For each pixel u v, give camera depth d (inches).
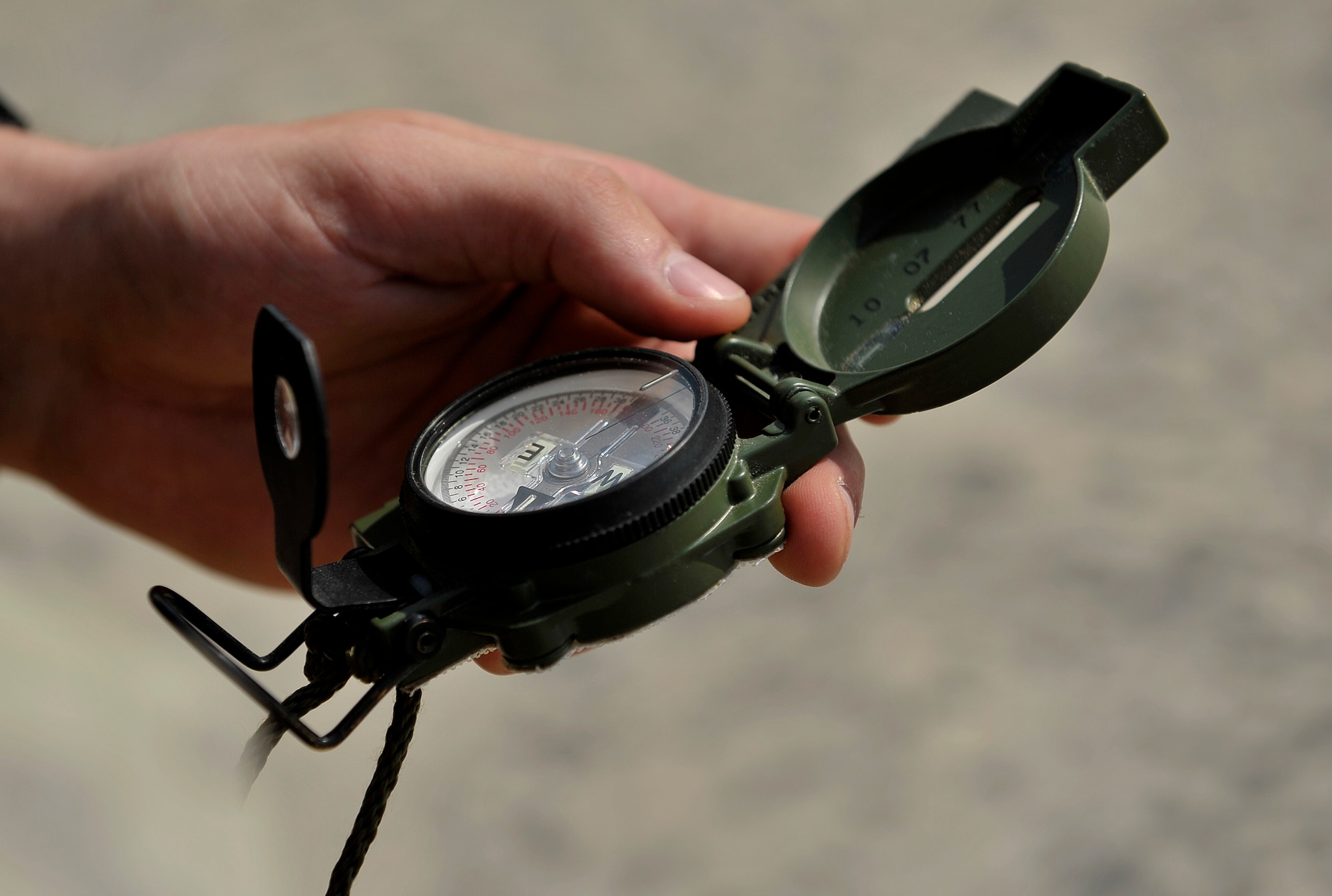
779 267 22.0
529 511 17.2
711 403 17.9
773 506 17.8
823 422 18.3
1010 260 18.8
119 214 20.9
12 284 21.6
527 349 21.7
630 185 22.1
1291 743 25.0
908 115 37.4
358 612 17.2
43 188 21.4
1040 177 19.3
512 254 20.4
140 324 21.4
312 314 20.9
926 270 19.5
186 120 40.0
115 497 23.0
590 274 19.9
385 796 17.5
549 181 20.0
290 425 16.8
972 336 18.3
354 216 20.4
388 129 20.5
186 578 29.4
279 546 17.1
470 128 21.9
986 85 37.6
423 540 17.6
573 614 17.3
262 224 20.5
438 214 20.3
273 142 20.6
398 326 21.1
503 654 17.2
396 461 22.0
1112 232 34.3
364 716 16.9
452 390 21.8
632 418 18.2
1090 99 19.2
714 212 22.2
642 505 17.3
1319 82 36.5
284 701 17.3
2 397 22.4
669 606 17.4
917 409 18.6
